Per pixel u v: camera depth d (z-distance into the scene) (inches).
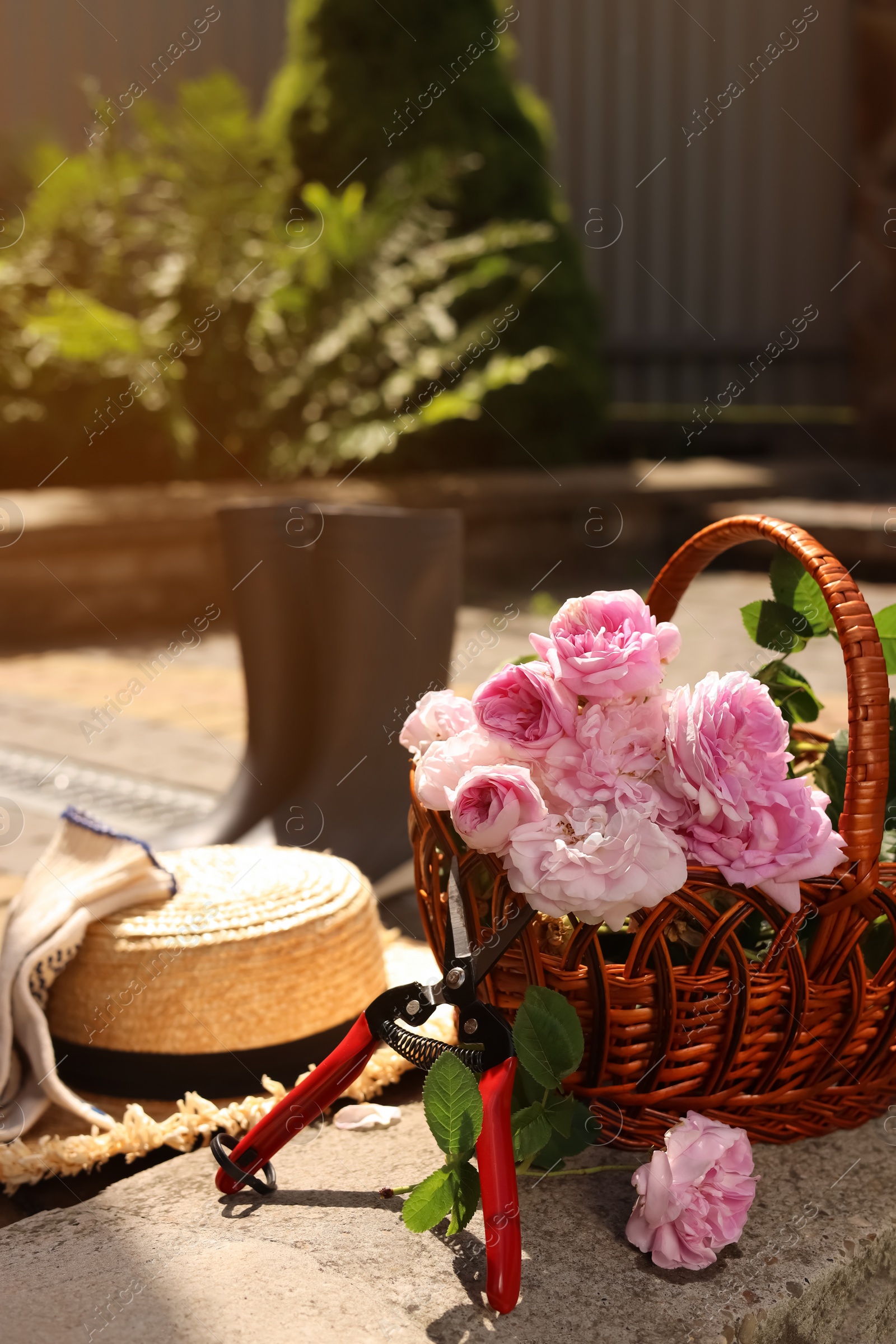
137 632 201.2
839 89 303.7
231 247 247.3
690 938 46.2
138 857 60.8
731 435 310.5
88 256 255.6
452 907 44.3
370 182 260.8
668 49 309.6
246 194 252.7
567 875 39.8
